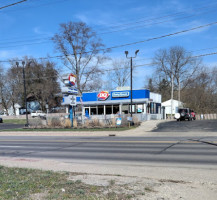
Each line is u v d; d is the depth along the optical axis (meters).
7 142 16.73
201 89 52.31
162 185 5.40
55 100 63.75
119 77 56.53
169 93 67.06
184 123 26.38
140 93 30.58
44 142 15.89
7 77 62.00
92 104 33.41
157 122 27.78
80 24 44.38
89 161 9.03
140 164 8.13
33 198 4.62
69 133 21.48
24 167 7.95
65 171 7.10
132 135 18.77
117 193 4.84
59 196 4.70
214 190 5.04
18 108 75.69
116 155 10.00
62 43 44.72
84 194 4.81
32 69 59.53
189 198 4.55
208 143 12.18
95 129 23.14
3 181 5.94
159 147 11.55
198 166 7.53
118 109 32.09
